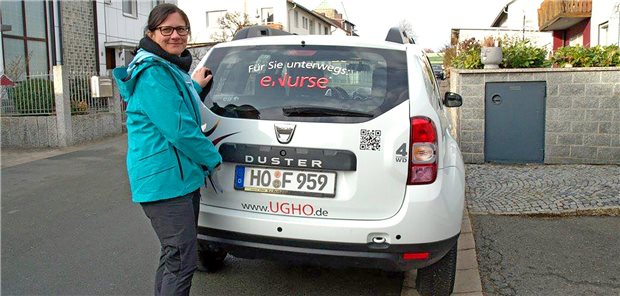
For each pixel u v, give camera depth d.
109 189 6.96
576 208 5.21
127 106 2.75
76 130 11.20
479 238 4.61
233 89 3.29
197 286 3.79
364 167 2.94
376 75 3.16
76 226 5.27
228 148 3.12
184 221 2.78
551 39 20.25
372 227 2.91
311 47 3.38
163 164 2.69
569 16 14.86
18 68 12.98
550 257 4.16
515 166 7.33
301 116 3.04
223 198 3.17
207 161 2.77
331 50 3.34
